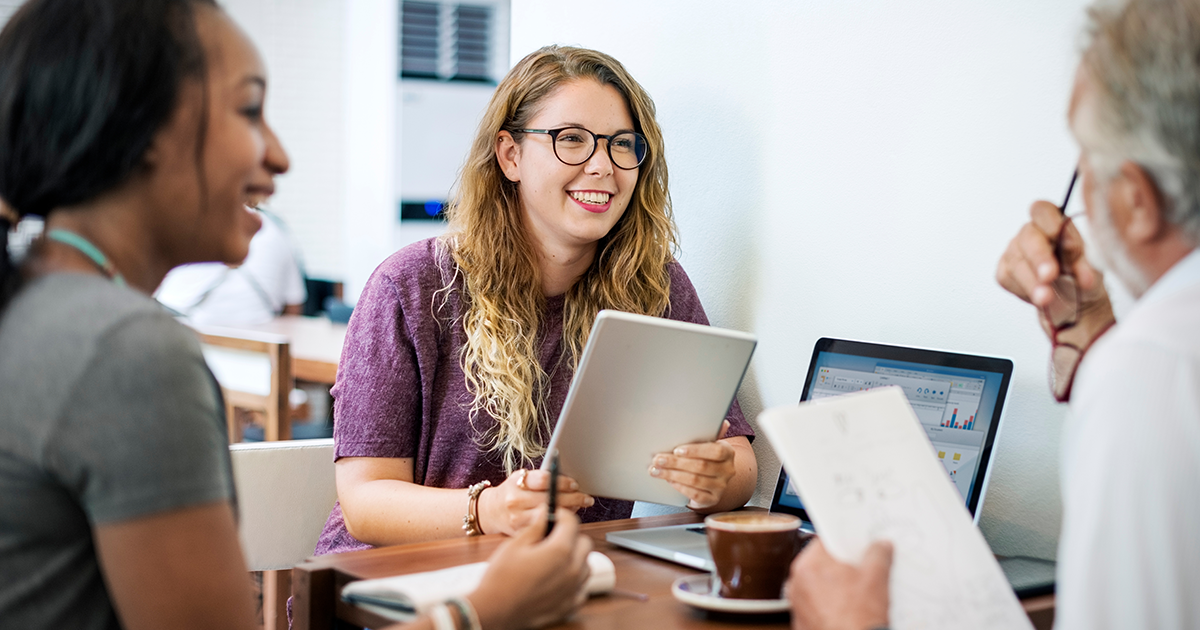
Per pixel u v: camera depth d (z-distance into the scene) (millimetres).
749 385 1642
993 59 1292
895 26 1402
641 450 1268
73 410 755
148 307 804
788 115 1555
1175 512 631
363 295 1562
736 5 1620
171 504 772
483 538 1205
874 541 810
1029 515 1279
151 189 839
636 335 1151
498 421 1517
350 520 1429
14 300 803
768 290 1604
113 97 787
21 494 768
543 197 1529
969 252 1329
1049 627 1015
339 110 6828
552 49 1595
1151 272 762
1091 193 776
